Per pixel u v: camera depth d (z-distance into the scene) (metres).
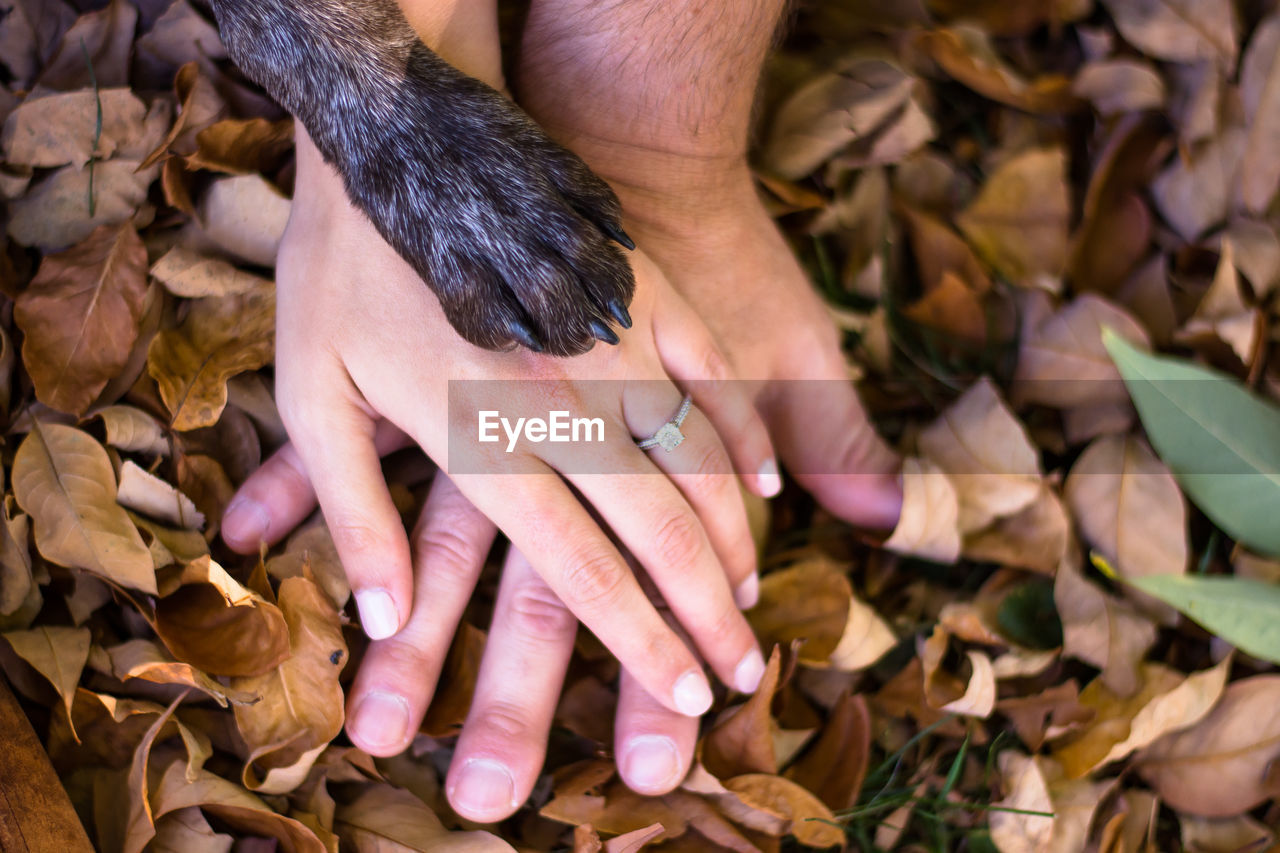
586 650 0.55
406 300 0.52
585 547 0.52
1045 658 0.56
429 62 0.51
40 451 0.52
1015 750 0.55
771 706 0.55
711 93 0.54
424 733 0.54
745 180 0.58
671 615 0.55
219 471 0.55
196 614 0.52
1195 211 0.60
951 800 0.56
